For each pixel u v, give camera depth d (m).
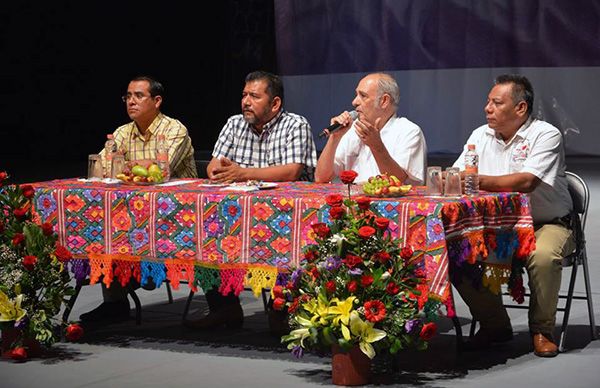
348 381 3.99
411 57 12.83
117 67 14.02
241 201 4.35
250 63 14.20
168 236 4.50
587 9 12.23
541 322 4.46
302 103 13.36
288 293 4.12
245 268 4.37
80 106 14.02
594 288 5.81
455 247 4.09
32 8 13.62
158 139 5.58
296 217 4.26
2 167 12.86
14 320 4.41
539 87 12.45
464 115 12.73
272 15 14.04
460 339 4.52
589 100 12.34
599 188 10.07
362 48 13.01
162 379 4.14
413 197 4.26
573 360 4.36
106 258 4.61
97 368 4.32
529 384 4.00
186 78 14.30
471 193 4.33
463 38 12.62
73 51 13.85
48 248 4.48
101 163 5.12
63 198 4.66
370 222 3.97
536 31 12.39
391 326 3.91
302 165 5.24
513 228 4.38
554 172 4.61
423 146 5.00
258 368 4.30
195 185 4.83
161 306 5.61
